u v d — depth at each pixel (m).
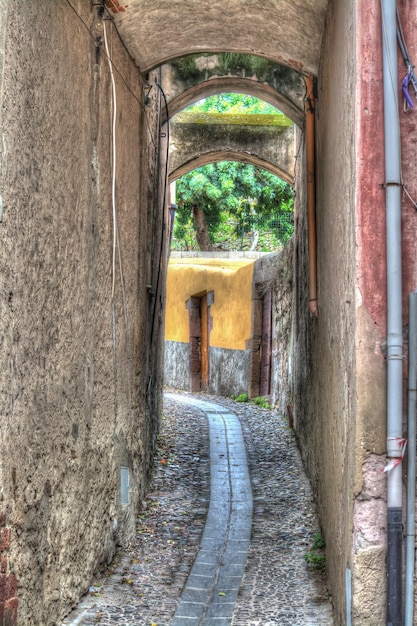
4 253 3.71
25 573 4.13
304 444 9.77
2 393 3.72
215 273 19.73
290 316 12.88
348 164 4.53
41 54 4.22
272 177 20.83
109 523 6.12
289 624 4.96
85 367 5.33
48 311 4.45
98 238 5.66
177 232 25.02
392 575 3.98
